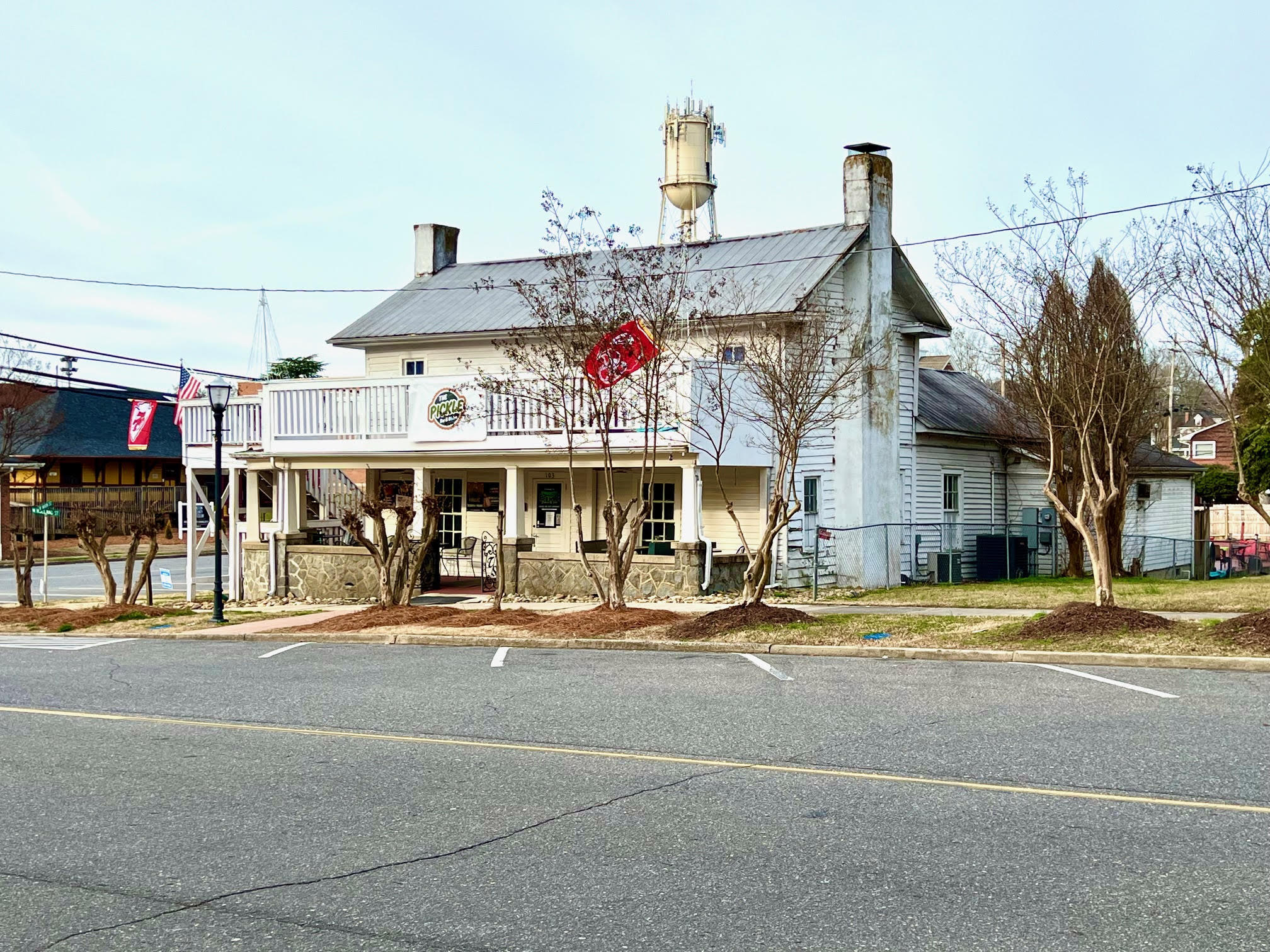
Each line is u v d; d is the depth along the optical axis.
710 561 21.44
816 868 6.27
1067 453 26.34
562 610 19.72
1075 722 9.80
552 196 18.78
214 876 6.47
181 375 35.09
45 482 53.16
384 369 28.33
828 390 19.95
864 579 24.66
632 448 21.17
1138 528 33.97
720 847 6.71
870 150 25.80
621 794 7.96
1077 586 22.23
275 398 24.98
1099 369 15.32
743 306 22.92
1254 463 31.34
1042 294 18.11
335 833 7.24
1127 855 6.32
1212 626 13.86
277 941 5.50
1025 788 7.76
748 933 5.39
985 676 12.41
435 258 31.48
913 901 5.73
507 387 21.19
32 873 6.61
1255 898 5.63
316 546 25.11
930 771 8.31
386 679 13.61
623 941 5.35
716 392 19.27
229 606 24.08
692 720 10.48
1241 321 14.52
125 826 7.53
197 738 10.34
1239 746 8.70
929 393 31.33
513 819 7.45
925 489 27.86
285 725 10.84
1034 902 5.66
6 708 12.25
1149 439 35.69
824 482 24.78
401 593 20.36
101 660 16.25
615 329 18.28
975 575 29.64
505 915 5.73
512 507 23.06
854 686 12.04
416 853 6.79
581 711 11.11
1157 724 9.59
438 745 9.72
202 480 37.56
